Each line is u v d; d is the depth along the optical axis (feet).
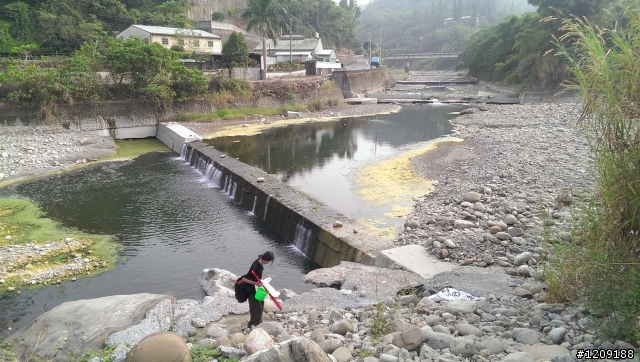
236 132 123.03
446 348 20.13
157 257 50.72
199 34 182.80
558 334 20.11
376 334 23.32
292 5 331.77
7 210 65.16
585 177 60.13
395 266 38.14
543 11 180.04
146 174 87.45
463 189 61.52
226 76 150.20
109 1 191.83
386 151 98.17
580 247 27.40
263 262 27.91
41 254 50.67
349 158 92.68
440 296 29.66
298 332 26.30
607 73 21.93
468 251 39.01
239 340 24.98
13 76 108.68
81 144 103.55
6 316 38.14
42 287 43.39
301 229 53.72
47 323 29.30
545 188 56.24
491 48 259.39
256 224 62.18
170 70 130.62
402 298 29.73
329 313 29.63
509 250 37.93
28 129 108.58
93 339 26.99
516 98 188.44
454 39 469.57
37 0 176.55
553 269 28.91
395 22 588.09
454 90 246.47
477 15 549.13
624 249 22.36
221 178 79.56
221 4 276.82
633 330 18.71
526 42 197.06
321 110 165.48
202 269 47.85
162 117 128.77
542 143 89.97
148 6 217.97
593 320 20.92
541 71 179.93
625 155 22.18
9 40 155.43
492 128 118.52
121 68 121.19
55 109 111.55
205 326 29.22
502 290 30.01
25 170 85.05
